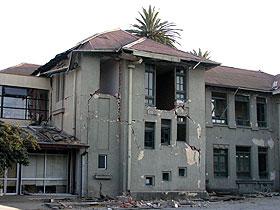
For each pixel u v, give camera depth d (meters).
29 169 25.47
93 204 22.58
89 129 26.23
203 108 29.61
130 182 26.22
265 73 38.41
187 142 28.69
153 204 23.41
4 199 22.97
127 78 27.16
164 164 27.58
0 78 29.06
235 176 32.81
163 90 30.11
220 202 26.06
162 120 28.22
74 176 26.23
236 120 33.78
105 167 26.34
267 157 34.75
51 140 25.38
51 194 25.20
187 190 28.06
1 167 19.94
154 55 26.91
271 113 35.38
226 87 32.72
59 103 28.98
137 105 27.20
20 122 29.36
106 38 28.83
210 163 31.73
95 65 27.09
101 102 26.92
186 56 28.36
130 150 26.48
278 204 24.83
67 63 28.42
